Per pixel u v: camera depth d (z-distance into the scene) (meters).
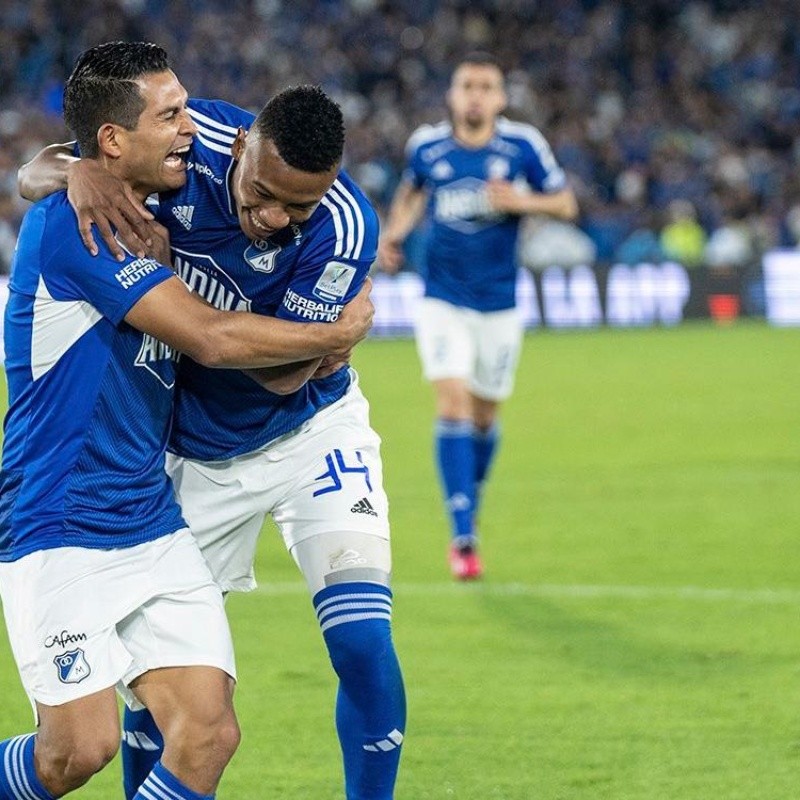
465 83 23.66
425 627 18.08
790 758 13.13
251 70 73.31
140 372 10.12
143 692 10.02
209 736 9.83
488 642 17.33
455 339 22.52
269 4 76.06
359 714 10.88
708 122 76.25
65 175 10.17
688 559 21.91
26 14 71.56
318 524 11.41
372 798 11.01
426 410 38.22
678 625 18.02
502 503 26.70
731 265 59.62
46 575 9.82
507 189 22.50
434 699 15.09
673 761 13.11
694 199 68.12
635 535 23.70
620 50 79.38
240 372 11.27
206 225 10.66
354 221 10.73
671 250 63.22
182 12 74.00
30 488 9.95
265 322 10.37
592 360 48.91
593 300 59.28
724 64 79.44
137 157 10.02
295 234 10.68
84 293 9.84
